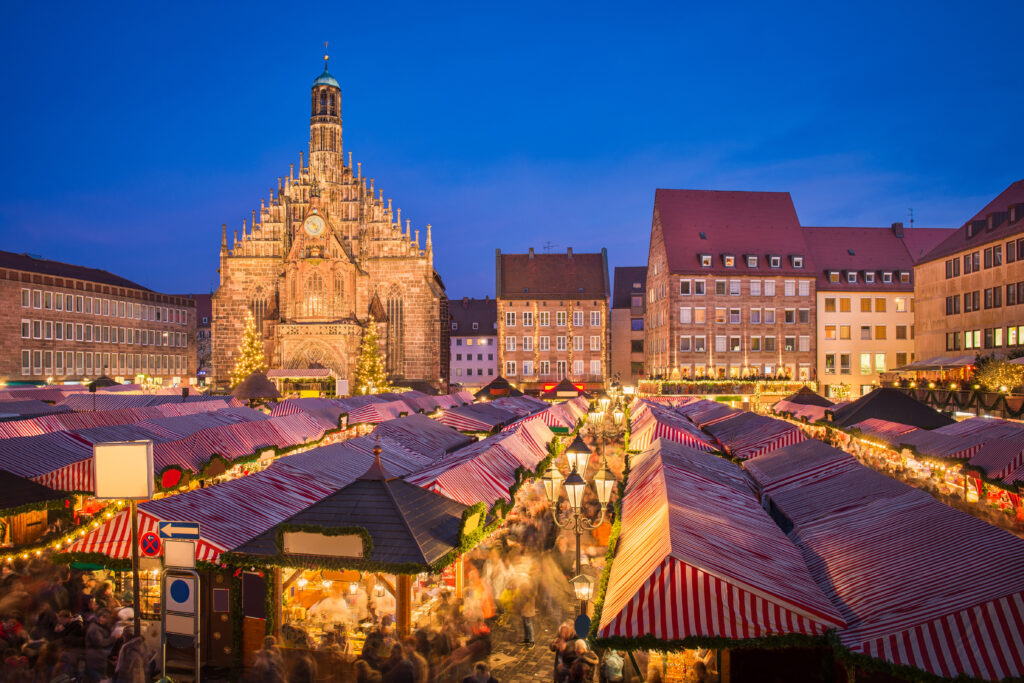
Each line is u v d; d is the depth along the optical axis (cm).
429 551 1264
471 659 1419
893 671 881
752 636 970
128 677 1109
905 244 9212
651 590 1012
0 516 1645
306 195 9756
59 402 3984
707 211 9162
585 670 1137
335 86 9931
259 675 1140
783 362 8688
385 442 2258
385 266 9625
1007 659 873
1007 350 5625
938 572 1029
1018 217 5606
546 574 1900
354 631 1380
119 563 1344
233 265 9631
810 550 1251
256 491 1598
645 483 1641
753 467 1906
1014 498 2281
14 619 1414
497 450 2156
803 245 8931
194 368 11275
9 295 7669
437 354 9594
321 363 9100
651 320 9762
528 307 10200
